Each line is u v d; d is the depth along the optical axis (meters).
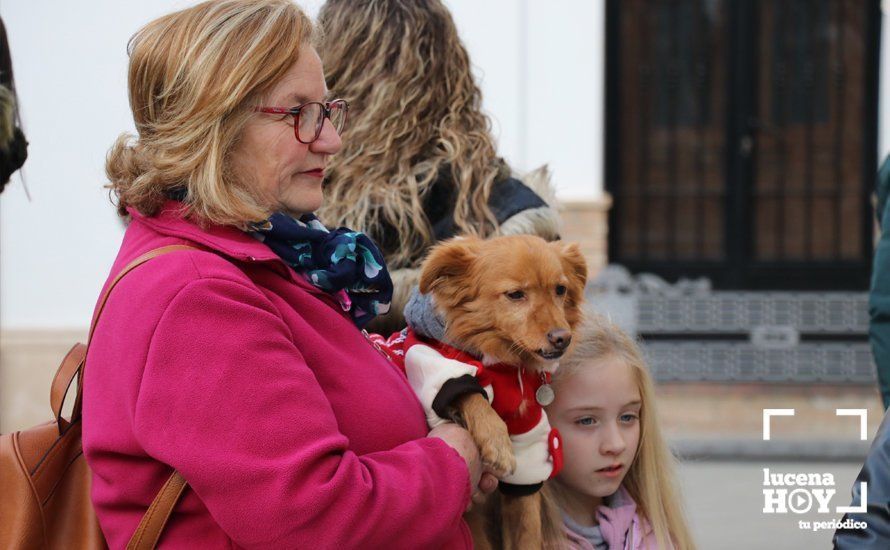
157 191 2.91
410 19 4.04
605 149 14.24
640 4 14.15
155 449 2.63
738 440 10.93
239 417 2.63
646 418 3.92
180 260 2.79
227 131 2.88
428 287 3.29
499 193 3.99
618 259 14.51
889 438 3.14
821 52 14.12
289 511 2.62
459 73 4.12
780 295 13.86
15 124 4.23
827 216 14.38
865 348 13.49
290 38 2.94
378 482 2.78
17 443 3.06
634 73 14.23
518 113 12.88
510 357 3.29
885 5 13.68
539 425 3.38
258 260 2.87
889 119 13.73
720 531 8.39
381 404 3.02
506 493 3.43
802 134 14.27
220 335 2.68
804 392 13.09
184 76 2.85
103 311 2.85
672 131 14.31
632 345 3.94
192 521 2.77
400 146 3.98
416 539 2.82
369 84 4.02
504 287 3.23
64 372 3.13
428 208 3.94
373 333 3.88
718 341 13.90
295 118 2.95
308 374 2.79
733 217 14.41
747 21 14.10
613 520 3.85
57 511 3.05
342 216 3.96
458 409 3.25
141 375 2.68
